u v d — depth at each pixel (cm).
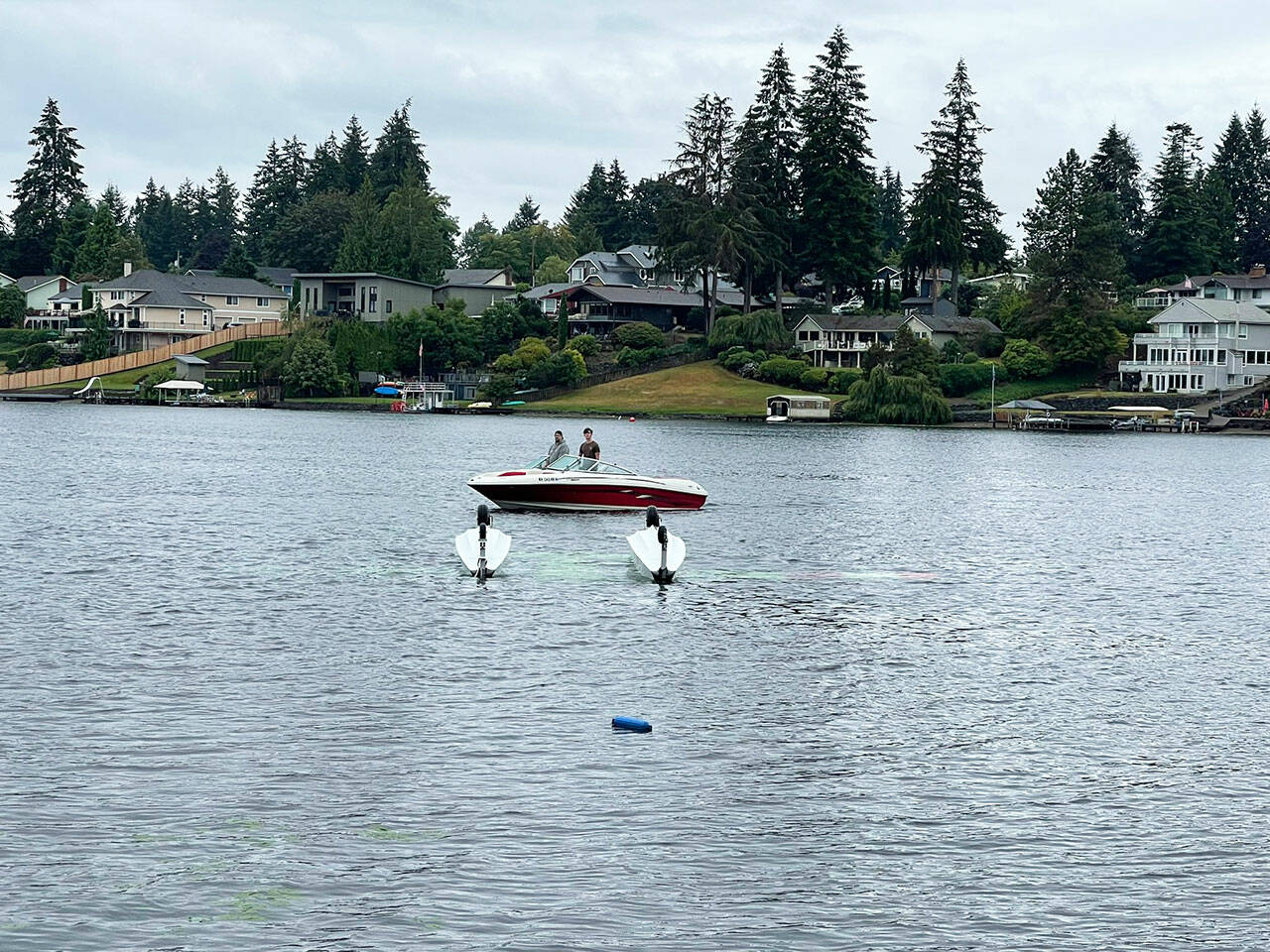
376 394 16775
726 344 16800
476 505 5972
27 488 6322
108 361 17812
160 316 19112
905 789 2170
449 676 2767
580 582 3934
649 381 16338
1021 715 2597
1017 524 5884
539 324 18000
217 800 2047
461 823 1988
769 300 18750
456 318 17812
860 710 2609
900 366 15338
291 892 1767
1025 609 3722
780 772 2239
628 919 1722
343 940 1653
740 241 16325
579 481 5619
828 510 6166
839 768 2266
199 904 1728
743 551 4697
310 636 3111
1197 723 2558
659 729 2450
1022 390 15625
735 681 2803
